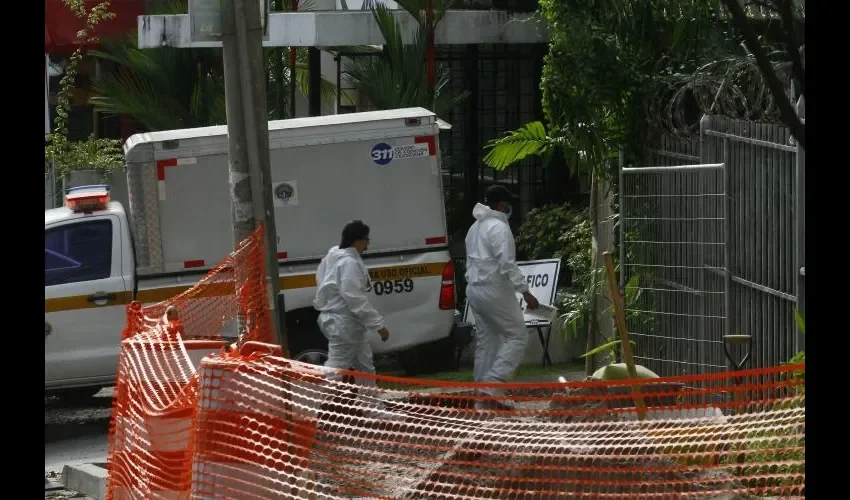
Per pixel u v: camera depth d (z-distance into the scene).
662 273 33.91
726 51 34.53
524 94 53.34
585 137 36.19
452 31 49.59
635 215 35.00
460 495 16.30
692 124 34.97
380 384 38.41
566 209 47.31
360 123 39.12
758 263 28.81
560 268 42.31
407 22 49.88
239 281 27.17
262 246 27.08
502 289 34.47
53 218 37.78
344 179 39.12
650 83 35.09
